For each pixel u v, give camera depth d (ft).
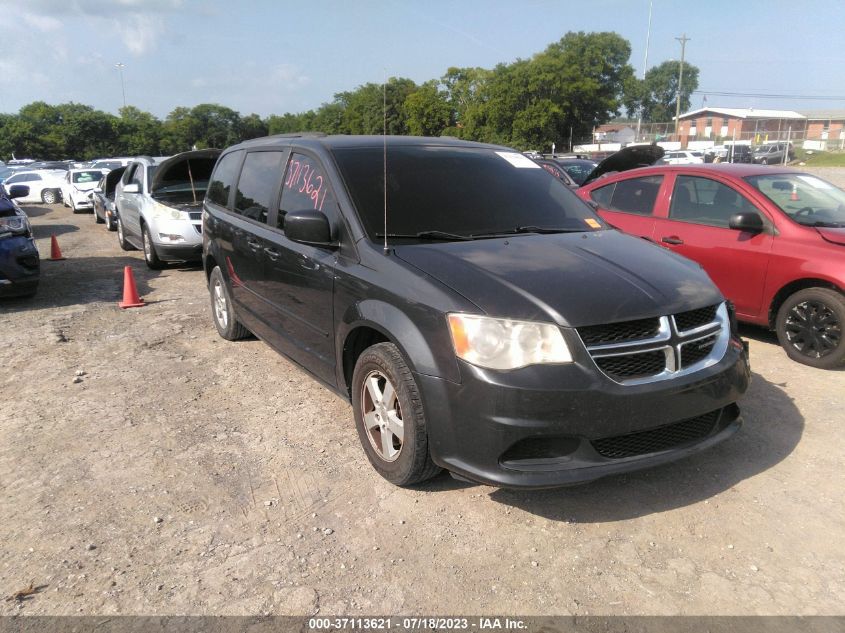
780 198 17.83
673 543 9.47
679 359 9.67
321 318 12.64
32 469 12.01
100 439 13.21
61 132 287.07
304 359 13.74
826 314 16.07
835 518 9.98
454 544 9.55
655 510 10.30
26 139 271.28
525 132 186.80
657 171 20.93
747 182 18.31
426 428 9.94
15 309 24.56
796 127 241.14
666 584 8.63
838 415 13.51
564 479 9.03
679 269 11.11
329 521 10.18
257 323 16.28
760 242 17.30
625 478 11.26
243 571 9.02
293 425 13.74
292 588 8.66
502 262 10.64
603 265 10.73
